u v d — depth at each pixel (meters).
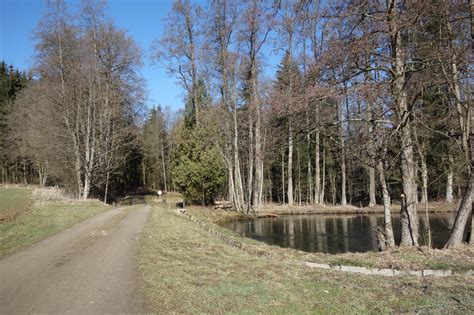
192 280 7.39
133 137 38.75
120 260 9.17
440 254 9.95
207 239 13.41
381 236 11.99
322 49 11.59
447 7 10.15
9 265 8.76
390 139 11.34
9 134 48.81
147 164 69.12
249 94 31.53
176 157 33.66
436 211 27.41
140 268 8.31
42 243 11.60
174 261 9.13
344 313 5.75
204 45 31.28
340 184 44.38
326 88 11.17
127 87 35.31
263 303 6.07
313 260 10.12
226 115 31.94
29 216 17.36
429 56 10.43
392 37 10.84
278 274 8.20
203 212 28.55
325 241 16.78
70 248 10.77
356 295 6.69
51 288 6.91
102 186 38.88
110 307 5.86
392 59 10.78
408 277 8.02
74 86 31.25
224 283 7.20
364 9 10.91
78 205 24.73
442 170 21.08
